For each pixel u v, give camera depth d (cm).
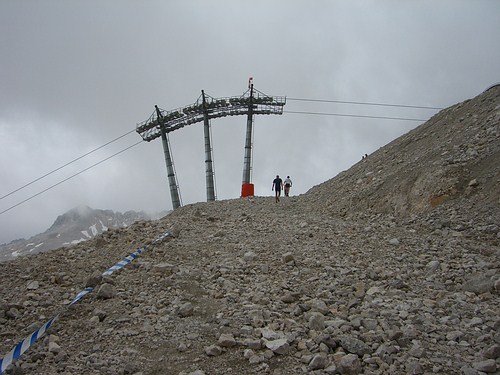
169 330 638
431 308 710
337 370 505
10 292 820
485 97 2033
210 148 4366
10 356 525
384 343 574
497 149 1450
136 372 514
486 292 761
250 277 934
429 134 2114
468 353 550
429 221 1279
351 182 2166
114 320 679
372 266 974
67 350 573
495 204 1219
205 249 1205
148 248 1168
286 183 2888
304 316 683
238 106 4459
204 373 505
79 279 911
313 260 1039
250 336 603
